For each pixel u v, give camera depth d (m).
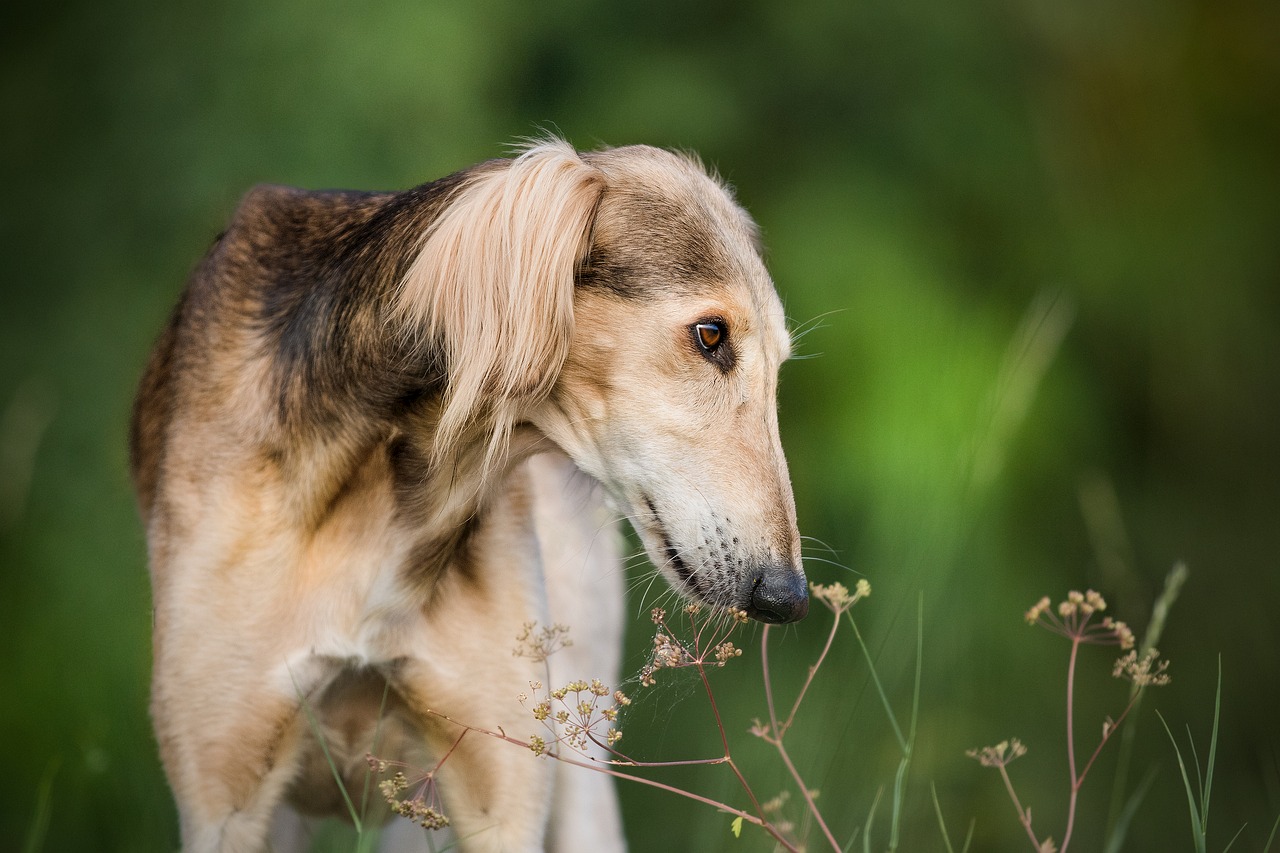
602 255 5.68
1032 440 13.84
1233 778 12.61
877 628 8.08
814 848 6.84
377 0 12.85
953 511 8.46
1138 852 11.77
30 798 11.39
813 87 13.93
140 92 13.20
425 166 12.62
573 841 6.92
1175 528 14.98
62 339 12.79
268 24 12.90
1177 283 15.44
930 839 8.50
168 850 6.94
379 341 5.69
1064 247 14.49
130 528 12.23
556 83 13.98
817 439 12.81
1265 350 15.73
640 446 5.64
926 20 14.02
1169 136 16.06
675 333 5.62
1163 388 15.16
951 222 14.07
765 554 5.56
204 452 5.84
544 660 5.82
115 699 10.73
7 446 11.13
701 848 7.10
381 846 7.11
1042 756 12.38
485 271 5.50
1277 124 16.64
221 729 5.68
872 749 8.30
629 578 8.02
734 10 14.02
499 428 5.54
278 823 6.87
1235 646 14.51
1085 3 14.73
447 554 5.86
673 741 10.36
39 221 13.18
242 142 12.68
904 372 12.80
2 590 12.18
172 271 12.66
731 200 6.49
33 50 13.73
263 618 5.67
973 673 10.90
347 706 5.99
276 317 6.03
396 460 5.76
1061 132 14.95
